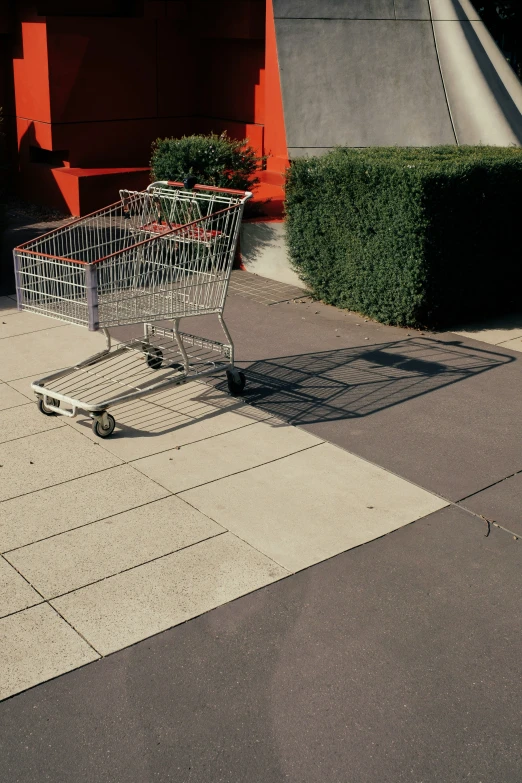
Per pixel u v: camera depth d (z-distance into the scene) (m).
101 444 6.68
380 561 5.20
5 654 4.36
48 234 7.55
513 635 4.57
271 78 13.38
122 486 6.03
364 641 4.50
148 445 6.67
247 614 4.69
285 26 12.50
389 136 12.44
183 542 5.35
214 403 7.50
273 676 4.24
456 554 5.29
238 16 14.45
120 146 15.36
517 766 3.73
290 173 10.31
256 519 5.63
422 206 8.82
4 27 14.84
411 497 5.95
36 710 4.00
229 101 15.47
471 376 8.16
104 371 8.07
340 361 8.56
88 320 6.56
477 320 10.01
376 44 12.84
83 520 5.59
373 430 6.97
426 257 9.07
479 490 6.05
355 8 12.91
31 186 15.55
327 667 4.31
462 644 4.50
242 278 11.62
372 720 3.98
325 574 5.05
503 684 4.22
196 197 7.75
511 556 5.27
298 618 4.67
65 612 4.68
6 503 5.79
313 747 3.82
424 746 3.84
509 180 9.51
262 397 7.64
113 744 3.82
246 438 6.82
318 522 5.61
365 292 9.77
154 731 3.90
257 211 12.10
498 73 13.26
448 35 13.21
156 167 11.99
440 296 9.39
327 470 6.30
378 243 9.38
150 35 15.11
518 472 6.30
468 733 3.91
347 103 12.44
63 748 3.80
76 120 14.72
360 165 9.28
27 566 5.09
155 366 8.16
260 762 3.74
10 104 15.62
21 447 6.59
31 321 9.53
